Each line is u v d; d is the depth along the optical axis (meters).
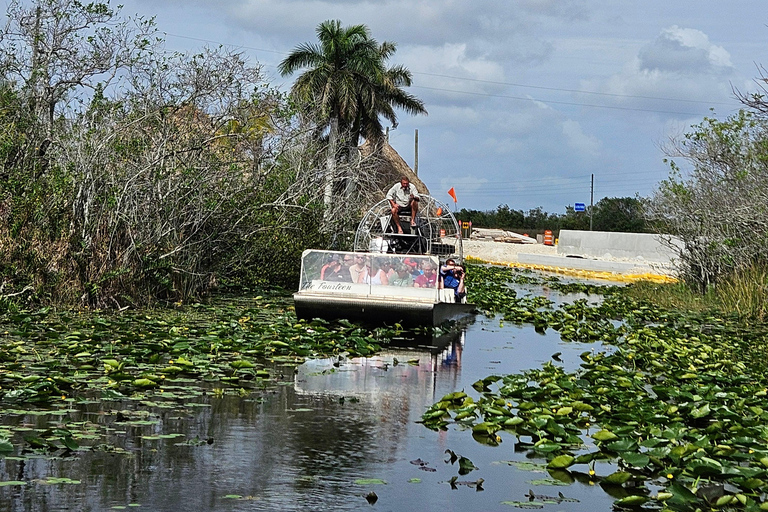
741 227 22.17
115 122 17.05
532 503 5.99
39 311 13.76
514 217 90.69
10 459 6.42
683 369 11.66
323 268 15.09
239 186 19.91
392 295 14.85
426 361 11.99
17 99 16.73
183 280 17.45
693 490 6.26
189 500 5.70
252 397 9.00
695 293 24.31
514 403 9.23
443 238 18.83
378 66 43.78
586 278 35.81
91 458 6.54
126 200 16.12
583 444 7.64
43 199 15.21
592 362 12.12
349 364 11.45
